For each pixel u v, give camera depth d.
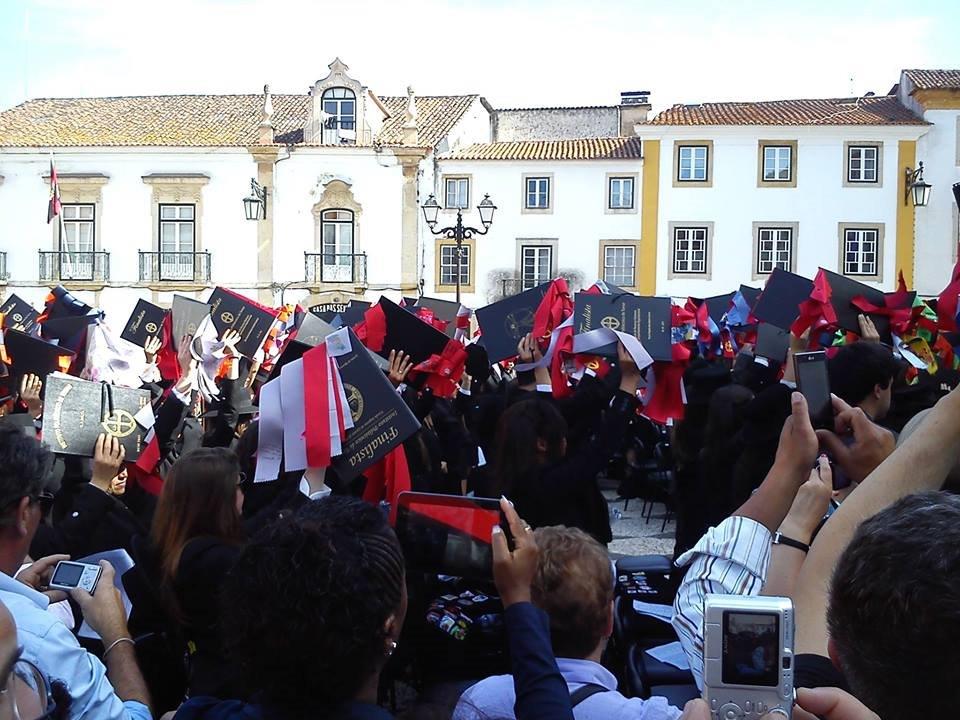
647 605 4.24
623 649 4.21
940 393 6.66
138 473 4.88
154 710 3.39
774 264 33.97
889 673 1.37
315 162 34.72
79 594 3.03
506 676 2.83
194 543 3.32
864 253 33.72
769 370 7.34
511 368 12.75
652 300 5.82
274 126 36.28
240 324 8.45
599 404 5.58
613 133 40.03
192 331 8.45
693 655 2.87
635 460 11.47
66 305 10.71
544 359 6.57
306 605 1.90
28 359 6.44
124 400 4.73
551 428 4.52
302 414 4.07
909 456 2.05
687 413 6.06
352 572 1.94
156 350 10.10
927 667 1.34
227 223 35.03
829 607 1.51
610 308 5.84
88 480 4.94
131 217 35.09
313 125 35.16
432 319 10.06
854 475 2.72
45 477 2.85
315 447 3.97
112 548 4.25
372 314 6.40
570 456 4.71
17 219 35.06
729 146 33.69
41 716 2.02
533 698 2.13
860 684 1.43
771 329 7.32
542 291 7.98
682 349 5.73
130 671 2.91
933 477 2.04
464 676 3.60
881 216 33.47
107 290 35.12
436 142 34.72
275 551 1.97
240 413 7.68
